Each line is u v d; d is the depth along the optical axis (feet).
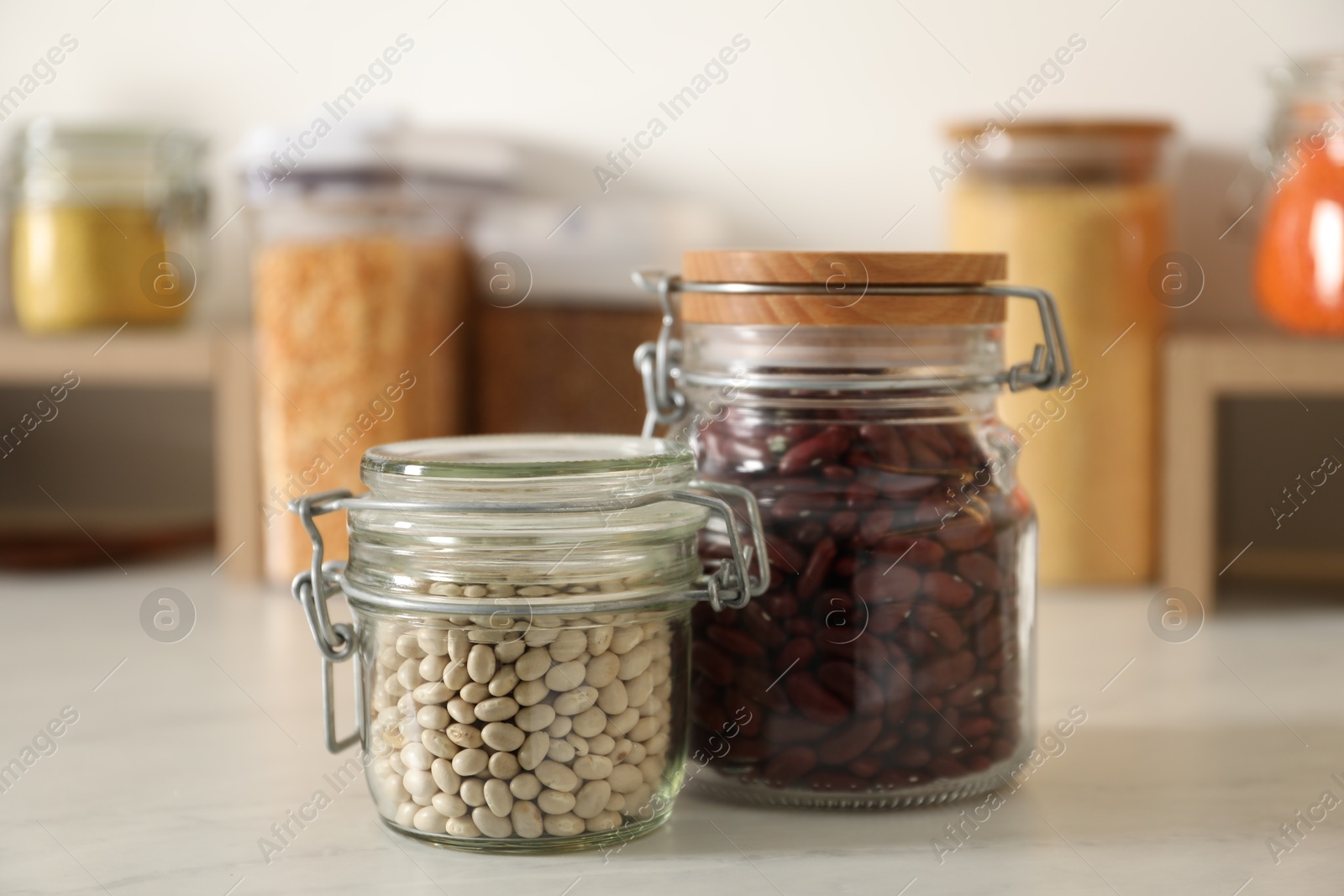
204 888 2.95
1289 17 4.31
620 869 2.97
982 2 4.40
